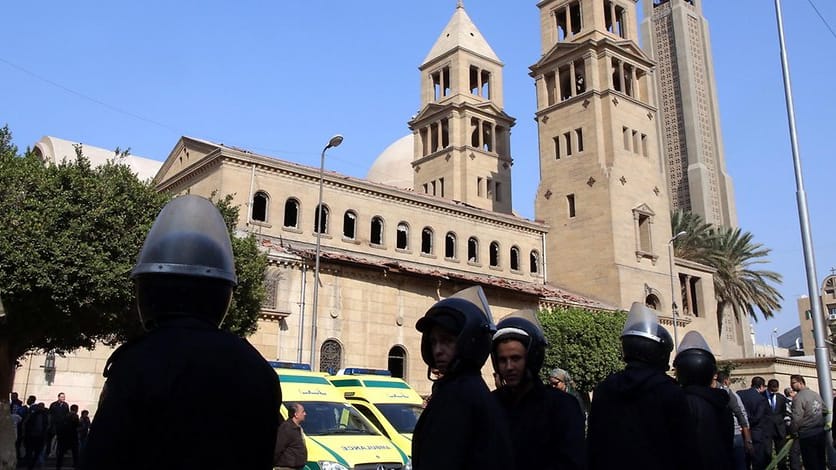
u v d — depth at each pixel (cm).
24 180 2323
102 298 2334
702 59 15075
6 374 2336
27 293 2200
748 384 5394
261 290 3098
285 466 1259
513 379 575
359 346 4081
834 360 5672
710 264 7431
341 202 4900
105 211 2384
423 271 4378
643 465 571
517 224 6081
